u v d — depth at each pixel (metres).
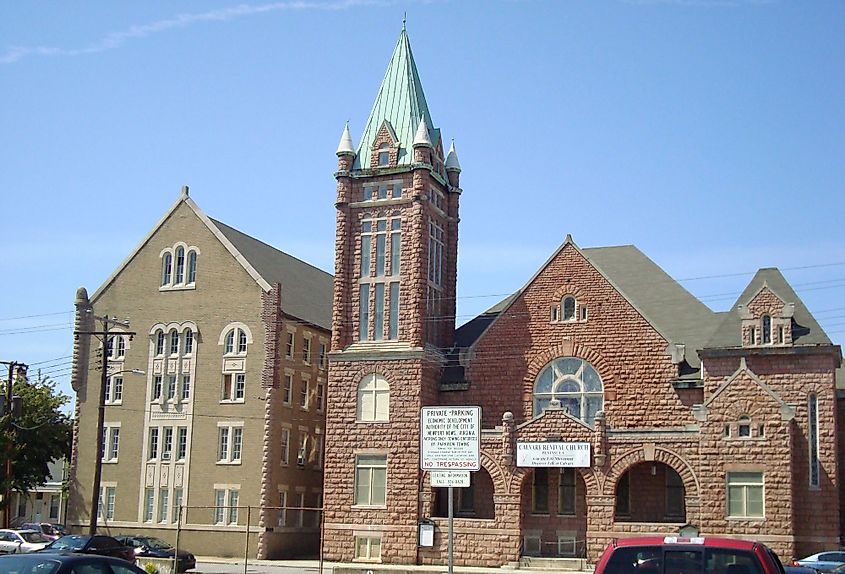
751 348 58.28
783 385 57.72
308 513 75.12
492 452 60.22
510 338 64.81
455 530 60.31
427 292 66.12
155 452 74.06
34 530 70.31
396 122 69.06
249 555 69.62
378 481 63.19
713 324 64.00
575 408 62.62
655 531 56.25
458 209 71.06
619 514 60.69
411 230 65.81
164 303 75.88
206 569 60.12
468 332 70.12
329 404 64.94
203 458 72.50
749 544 20.86
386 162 67.75
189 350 74.69
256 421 71.44
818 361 57.38
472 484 63.44
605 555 21.52
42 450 89.19
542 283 64.75
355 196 67.69
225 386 73.06
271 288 72.81
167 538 72.25
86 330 77.69
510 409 63.88
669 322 65.06
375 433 63.66
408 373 63.69
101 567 27.78
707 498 55.75
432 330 66.81
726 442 56.00
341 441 64.31
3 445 85.50
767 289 59.03
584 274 63.84
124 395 75.75
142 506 73.44
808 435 56.75
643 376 61.38
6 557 27.58
